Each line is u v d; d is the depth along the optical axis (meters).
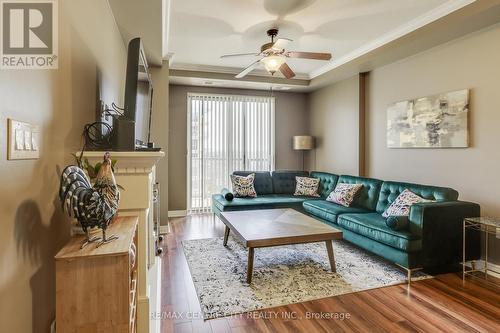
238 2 2.88
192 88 5.68
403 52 3.76
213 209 5.16
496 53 2.94
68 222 1.57
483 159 3.08
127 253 1.16
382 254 3.02
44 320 1.29
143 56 2.18
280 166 6.31
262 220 3.33
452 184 3.41
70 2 1.56
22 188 1.08
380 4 2.93
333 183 4.91
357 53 4.30
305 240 2.80
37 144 1.20
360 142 4.81
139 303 1.80
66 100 1.52
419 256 2.74
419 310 2.26
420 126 3.77
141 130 2.18
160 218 4.42
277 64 3.38
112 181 1.28
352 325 2.08
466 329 2.02
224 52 4.34
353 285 2.67
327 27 3.46
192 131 5.69
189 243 3.88
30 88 1.14
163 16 2.93
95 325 1.14
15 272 1.03
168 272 2.97
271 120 6.19
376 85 4.57
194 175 5.71
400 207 3.21
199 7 2.98
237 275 2.88
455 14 2.90
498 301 2.40
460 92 3.27
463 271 2.86
